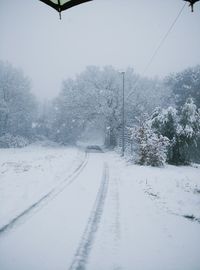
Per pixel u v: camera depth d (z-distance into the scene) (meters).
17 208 8.48
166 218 8.21
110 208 8.98
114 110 48.12
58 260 5.18
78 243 6.02
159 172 17.86
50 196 10.33
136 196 11.02
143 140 22.22
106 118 49.75
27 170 16.80
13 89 56.59
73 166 20.38
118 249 5.81
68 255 5.41
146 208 9.23
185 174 17.66
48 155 29.47
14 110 56.16
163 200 10.51
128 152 33.59
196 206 9.60
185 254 5.70
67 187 12.25
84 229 6.92
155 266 5.11
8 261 5.05
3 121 53.44
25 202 9.25
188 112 23.67
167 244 6.20
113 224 7.40
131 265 5.12
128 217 8.11
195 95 49.09
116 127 48.62
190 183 14.41
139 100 51.06
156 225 7.51
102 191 11.70
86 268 4.91
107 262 5.19
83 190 11.73
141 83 56.25
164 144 21.72
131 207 9.25
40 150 40.94
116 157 30.34
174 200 10.48
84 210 8.64
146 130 22.41
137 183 14.09
